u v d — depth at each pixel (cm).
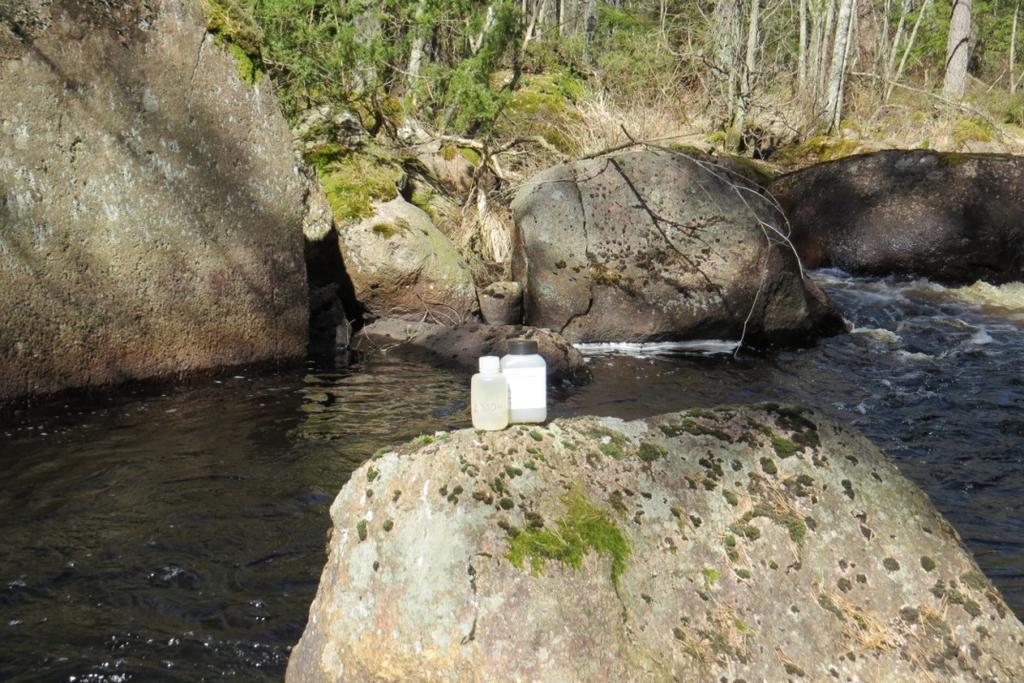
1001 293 1074
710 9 2080
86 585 370
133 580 374
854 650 255
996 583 386
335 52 987
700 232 873
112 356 629
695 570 263
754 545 269
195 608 353
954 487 506
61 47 604
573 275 876
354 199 866
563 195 902
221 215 683
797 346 865
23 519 432
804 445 291
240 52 702
